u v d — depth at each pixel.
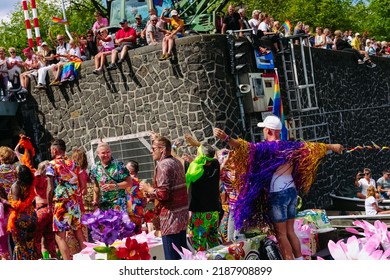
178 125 14.42
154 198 6.84
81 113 16.08
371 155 21.56
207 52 14.19
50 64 17.11
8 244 9.30
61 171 8.46
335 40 21.36
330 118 19.02
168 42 14.29
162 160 6.93
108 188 8.73
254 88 14.75
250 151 6.51
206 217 7.70
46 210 9.07
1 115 16.59
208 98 14.19
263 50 15.34
